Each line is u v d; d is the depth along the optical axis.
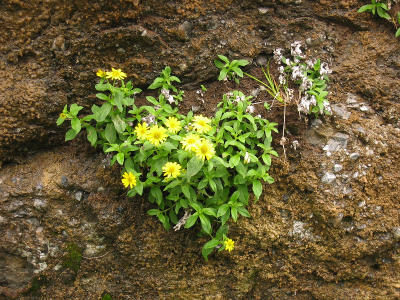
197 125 2.69
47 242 3.08
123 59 3.10
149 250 3.05
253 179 2.86
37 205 3.04
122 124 2.86
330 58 3.26
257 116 3.04
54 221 3.06
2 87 2.95
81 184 3.06
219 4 3.17
